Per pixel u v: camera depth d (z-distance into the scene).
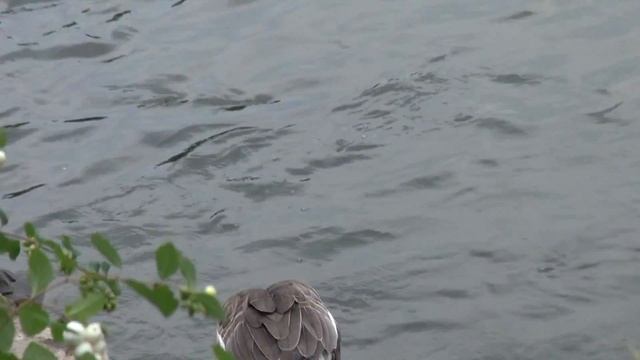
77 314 5.70
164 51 18.47
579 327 12.41
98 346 5.93
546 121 16.14
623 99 16.47
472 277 13.35
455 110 16.52
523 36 18.09
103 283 6.12
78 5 19.84
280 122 16.56
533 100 16.59
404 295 13.14
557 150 15.56
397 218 14.48
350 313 12.89
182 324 12.62
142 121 16.86
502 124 16.14
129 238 14.42
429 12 18.94
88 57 18.47
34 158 16.19
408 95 16.89
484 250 13.80
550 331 12.39
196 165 15.82
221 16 19.33
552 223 14.19
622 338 12.20
